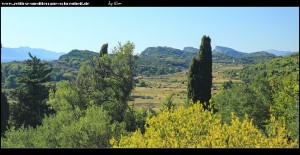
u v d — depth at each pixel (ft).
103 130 72.90
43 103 144.15
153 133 43.24
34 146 72.38
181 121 43.91
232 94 117.70
